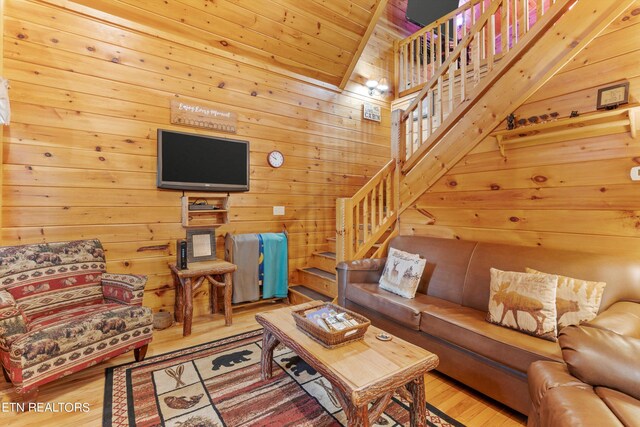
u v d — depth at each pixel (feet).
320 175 14.24
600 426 2.79
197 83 10.96
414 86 16.10
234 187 11.60
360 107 15.58
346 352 5.33
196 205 10.81
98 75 9.28
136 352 7.79
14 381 5.58
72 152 8.93
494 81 8.95
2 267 6.93
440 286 8.84
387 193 12.03
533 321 6.07
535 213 8.13
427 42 16.98
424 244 9.98
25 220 8.34
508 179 8.68
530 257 7.46
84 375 7.16
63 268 7.77
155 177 10.22
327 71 14.03
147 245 10.12
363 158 15.74
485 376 6.33
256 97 12.29
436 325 7.17
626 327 4.68
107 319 6.85
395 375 4.69
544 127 7.64
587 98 7.13
